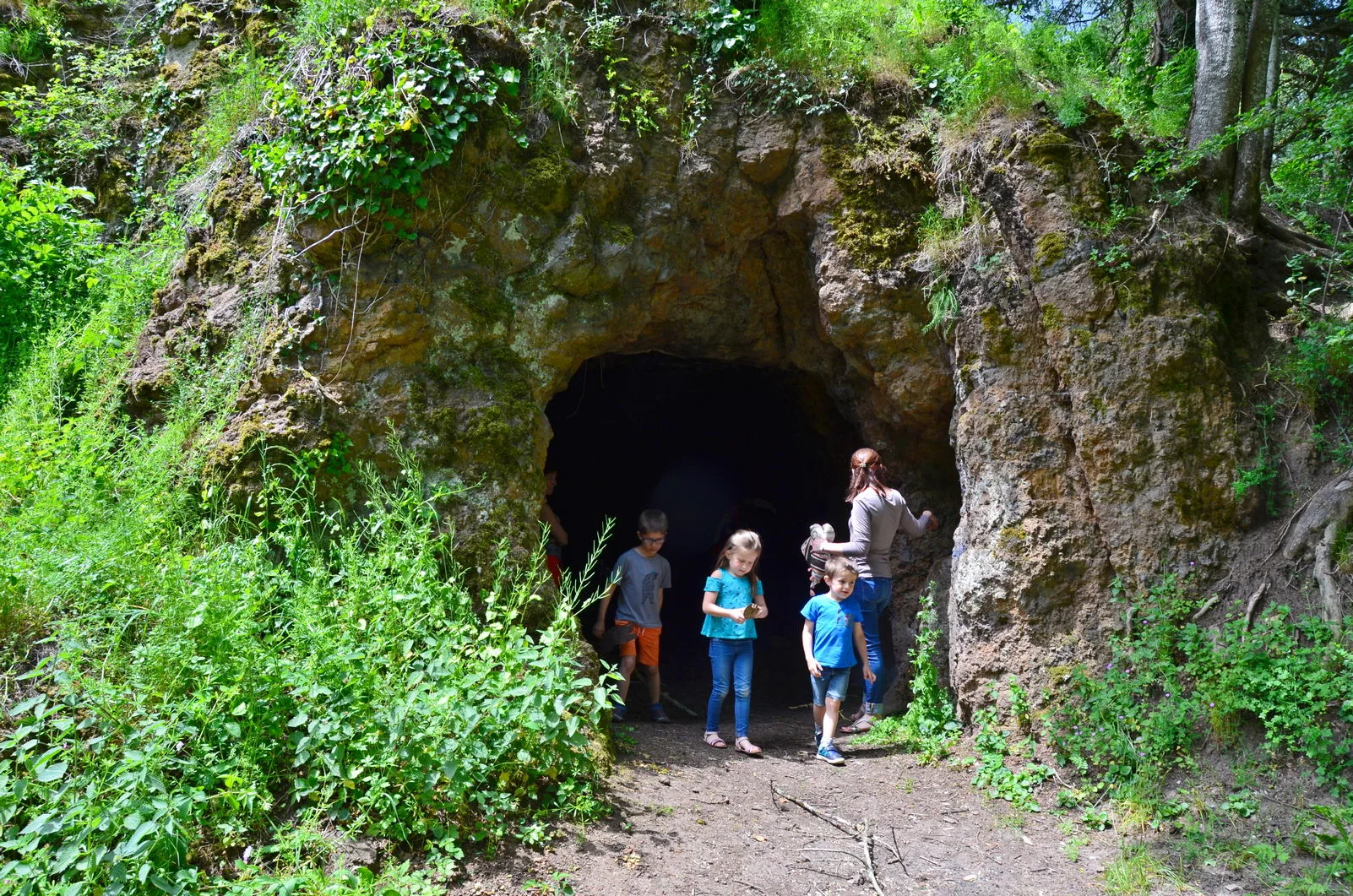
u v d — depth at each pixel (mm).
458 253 5832
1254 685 4828
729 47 6523
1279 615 5055
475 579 5434
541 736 4402
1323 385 5754
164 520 4922
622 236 6246
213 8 8180
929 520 6680
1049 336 5797
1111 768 4980
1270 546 5367
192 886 3350
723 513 12734
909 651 6543
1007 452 5820
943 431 6805
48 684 4043
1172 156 5945
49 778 3340
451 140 5582
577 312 6199
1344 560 5086
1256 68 6562
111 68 8461
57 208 7500
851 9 6949
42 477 5023
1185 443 5547
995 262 6016
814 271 6613
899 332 6367
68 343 6402
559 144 6062
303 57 5961
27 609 4262
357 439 5449
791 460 10727
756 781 5320
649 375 10570
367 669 4145
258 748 3889
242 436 5262
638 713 6945
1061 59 7297
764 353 7633
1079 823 4793
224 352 5613
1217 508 5488
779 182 6617
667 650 9930
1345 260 6156
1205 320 5723
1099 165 5965
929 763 5605
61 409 5602
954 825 4824
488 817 4105
